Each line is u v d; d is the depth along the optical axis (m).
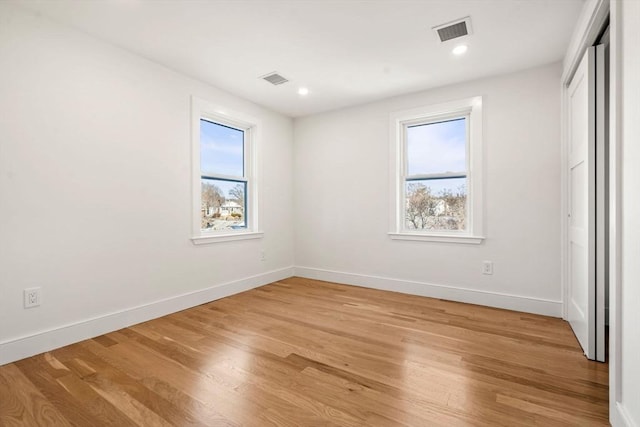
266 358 1.99
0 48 1.90
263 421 1.40
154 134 2.75
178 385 1.69
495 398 1.56
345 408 1.49
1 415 1.45
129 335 2.37
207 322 2.64
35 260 2.05
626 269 1.29
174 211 2.92
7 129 1.93
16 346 1.96
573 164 2.40
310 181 4.25
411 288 3.49
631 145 1.25
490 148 3.03
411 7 2.04
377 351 2.09
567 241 2.61
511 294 2.95
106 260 2.42
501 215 2.98
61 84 2.17
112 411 1.47
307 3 1.99
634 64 1.22
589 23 1.86
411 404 1.52
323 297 3.38
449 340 2.26
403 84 3.23
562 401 1.53
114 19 2.14
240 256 3.62
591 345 1.95
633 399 1.22
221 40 2.42
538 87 2.82
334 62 2.77
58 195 2.16
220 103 3.35
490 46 2.50
